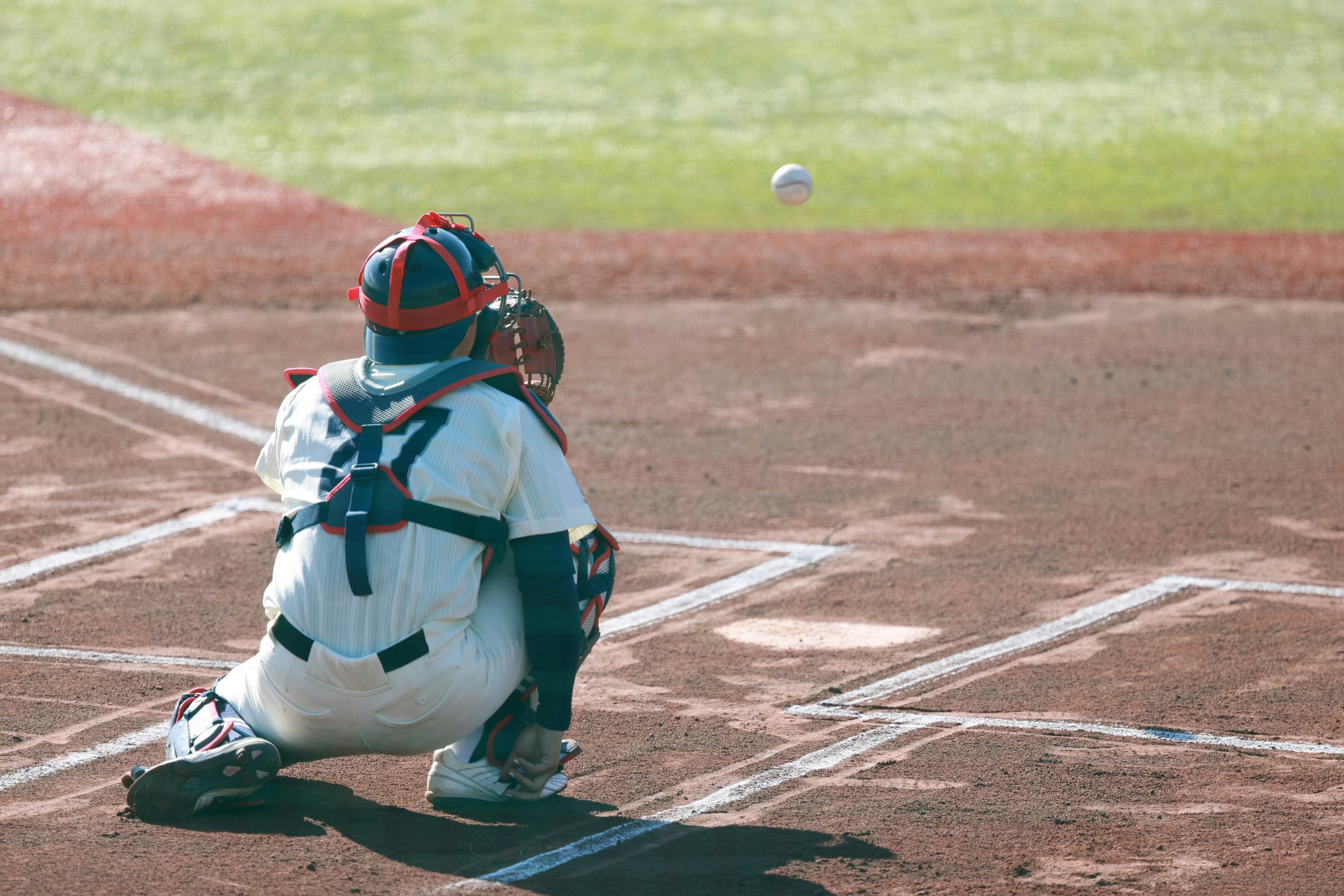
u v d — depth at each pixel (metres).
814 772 14.02
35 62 75.00
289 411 12.28
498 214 53.62
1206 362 35.16
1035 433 29.61
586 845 12.00
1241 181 57.38
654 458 28.02
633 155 62.19
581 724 15.50
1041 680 17.03
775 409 31.66
